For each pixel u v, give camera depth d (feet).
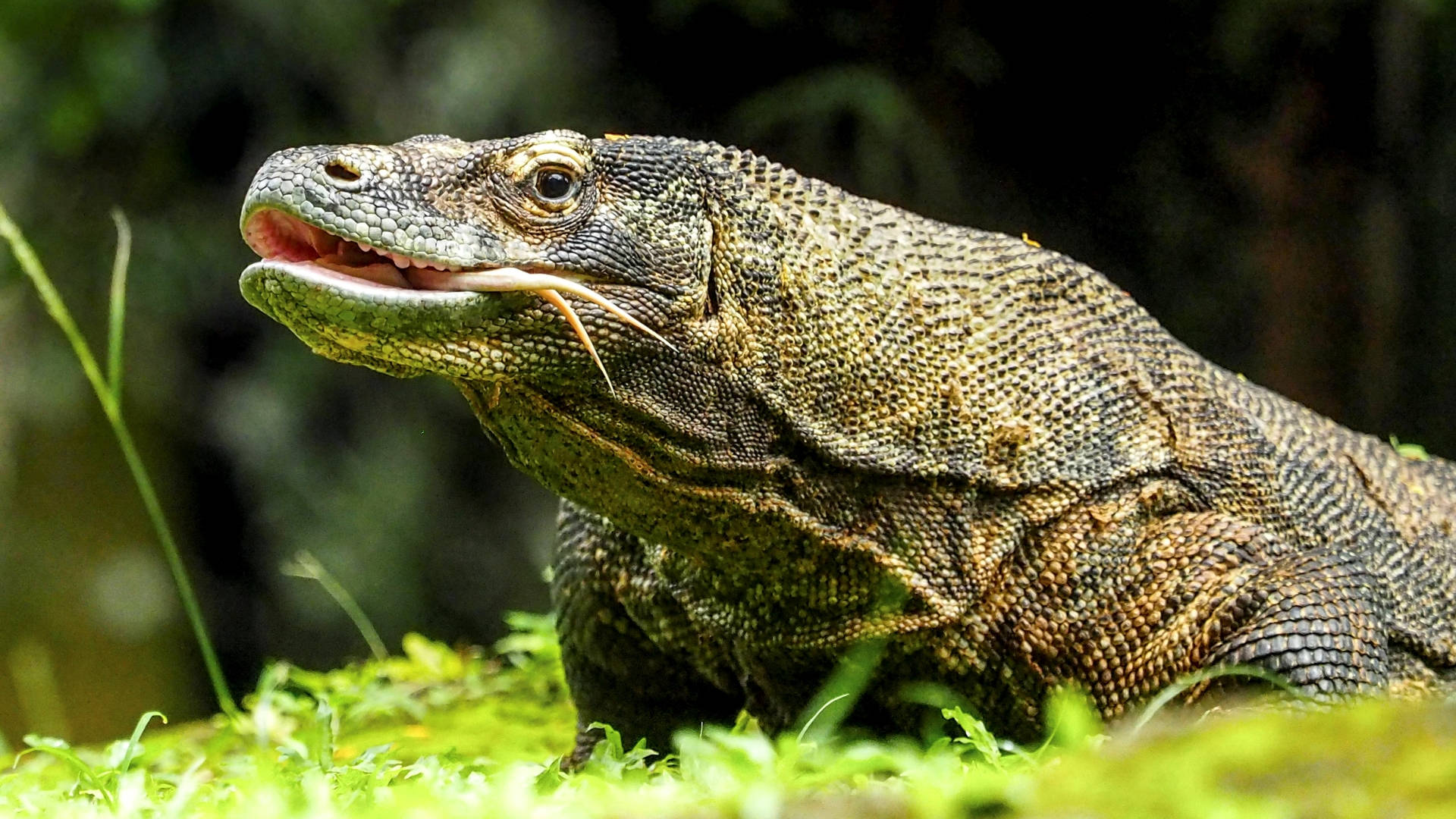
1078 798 16.47
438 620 84.07
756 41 73.87
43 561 85.40
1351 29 69.46
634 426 26.61
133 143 80.79
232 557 88.74
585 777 24.17
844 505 28.22
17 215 80.12
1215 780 16.05
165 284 81.87
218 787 27.20
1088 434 29.14
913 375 28.45
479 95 76.33
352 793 23.09
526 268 25.40
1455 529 33.88
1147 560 28.71
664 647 31.50
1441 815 14.58
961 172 72.49
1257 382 71.41
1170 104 71.56
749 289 27.45
